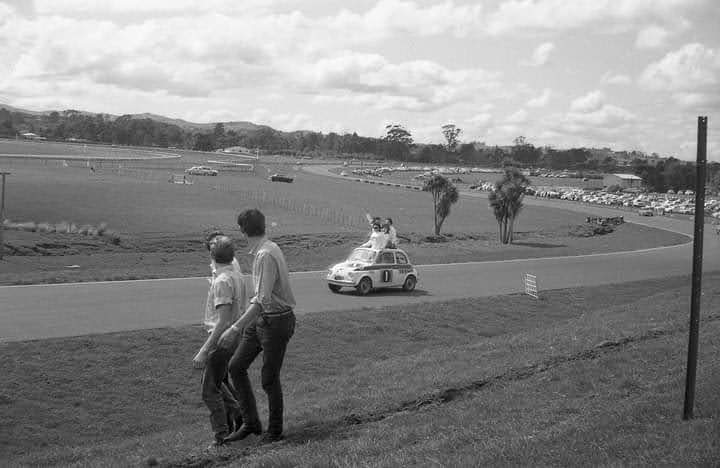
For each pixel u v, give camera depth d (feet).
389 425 27.37
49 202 218.38
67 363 53.52
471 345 54.65
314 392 42.63
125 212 210.59
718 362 34.53
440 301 91.40
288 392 45.85
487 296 98.17
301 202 298.97
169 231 176.45
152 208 227.40
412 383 36.24
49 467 30.83
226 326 25.57
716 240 262.88
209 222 201.16
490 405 29.55
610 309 84.33
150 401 51.29
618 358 37.58
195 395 53.26
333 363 63.77
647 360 37.06
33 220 176.24
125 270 108.27
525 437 23.30
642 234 272.72
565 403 28.76
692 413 24.49
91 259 129.08
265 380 25.94
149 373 54.90
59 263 122.62
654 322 55.77
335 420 28.60
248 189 345.51
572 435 23.00
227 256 26.22
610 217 320.91
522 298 99.60
